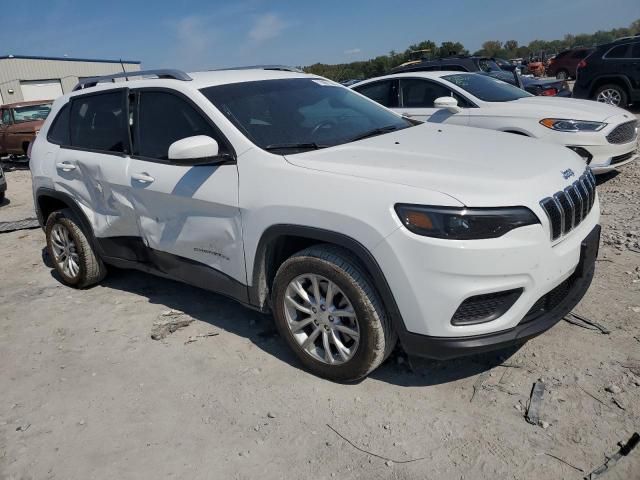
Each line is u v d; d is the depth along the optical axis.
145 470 2.62
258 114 3.58
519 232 2.58
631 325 3.38
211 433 2.83
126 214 4.09
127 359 3.62
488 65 11.64
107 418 3.03
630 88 12.47
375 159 3.06
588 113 6.44
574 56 29.84
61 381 3.44
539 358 3.15
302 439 2.72
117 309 4.40
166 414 3.02
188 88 3.70
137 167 3.91
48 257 5.98
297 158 3.16
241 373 3.33
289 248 3.30
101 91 4.39
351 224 2.76
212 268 3.60
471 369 3.14
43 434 2.96
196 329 3.93
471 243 2.54
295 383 3.18
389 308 2.76
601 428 2.57
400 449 2.59
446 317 2.63
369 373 3.06
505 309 2.67
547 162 3.07
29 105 14.74
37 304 4.67
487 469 2.42
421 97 7.54
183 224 3.66
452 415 2.78
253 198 3.17
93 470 2.66
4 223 7.66
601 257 4.46
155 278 5.01
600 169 6.37
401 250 2.63
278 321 3.28
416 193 2.65
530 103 6.87
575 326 3.44
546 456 2.45
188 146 3.17
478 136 3.61
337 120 3.83
